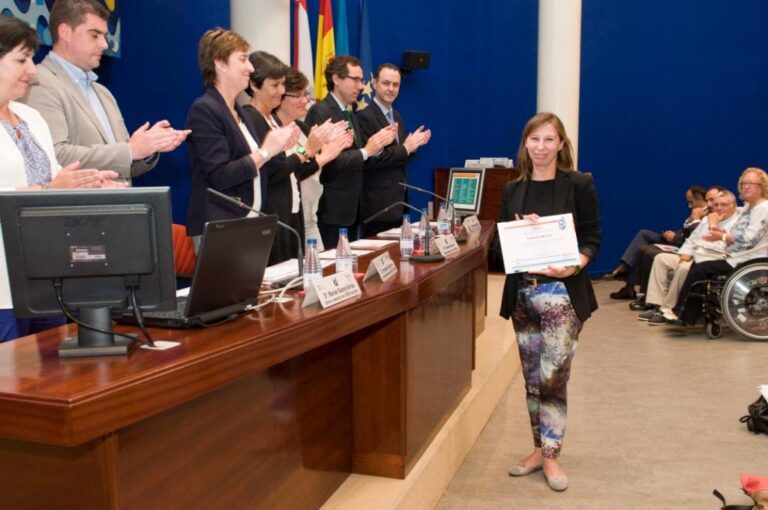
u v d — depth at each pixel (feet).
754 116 26.78
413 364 8.52
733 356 16.90
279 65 11.10
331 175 12.62
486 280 16.24
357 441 8.45
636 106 26.30
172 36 16.46
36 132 7.54
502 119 25.38
